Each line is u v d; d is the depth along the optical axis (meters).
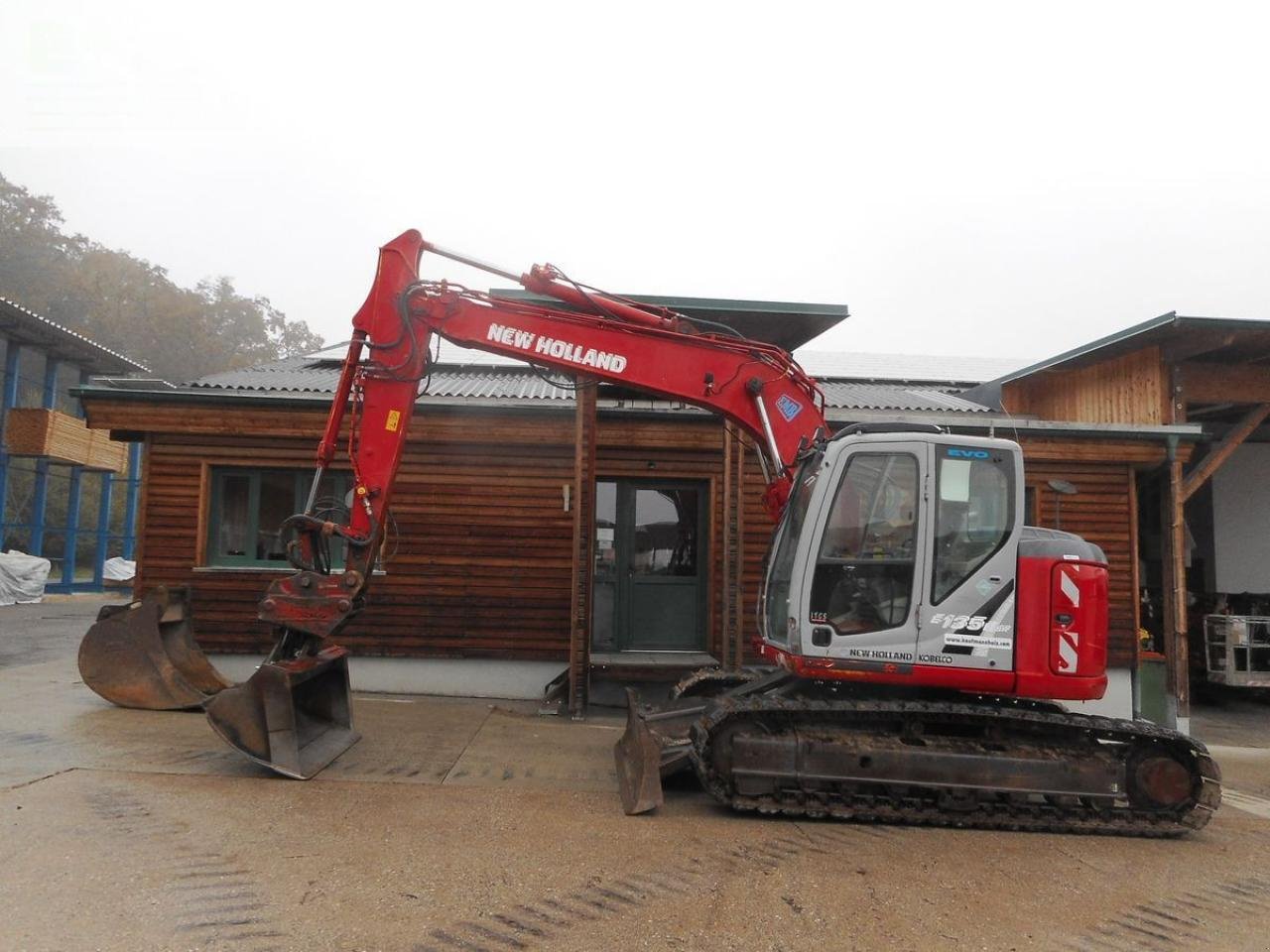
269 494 9.23
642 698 8.72
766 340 9.37
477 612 9.09
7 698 7.85
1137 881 4.39
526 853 4.33
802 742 5.14
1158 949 3.54
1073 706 9.23
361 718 7.62
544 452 9.24
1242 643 10.76
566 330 6.20
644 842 4.60
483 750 6.59
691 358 6.24
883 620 5.28
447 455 9.19
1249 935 3.73
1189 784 5.27
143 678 7.42
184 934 3.25
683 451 9.30
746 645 9.12
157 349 52.06
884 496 5.40
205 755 5.97
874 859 4.51
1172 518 9.27
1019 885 4.23
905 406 10.57
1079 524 9.43
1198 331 8.97
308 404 8.93
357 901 3.63
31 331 23.50
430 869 4.05
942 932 3.60
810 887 4.05
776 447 6.18
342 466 9.08
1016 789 5.13
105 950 3.10
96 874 3.79
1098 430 9.20
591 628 9.14
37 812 4.59
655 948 3.33
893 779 5.12
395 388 6.13
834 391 12.12
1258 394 9.76
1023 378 11.48
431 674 9.03
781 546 5.94
